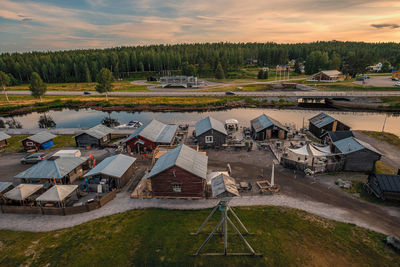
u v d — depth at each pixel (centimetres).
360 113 7944
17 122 7675
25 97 11444
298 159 3844
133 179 3512
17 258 2062
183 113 8469
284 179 3397
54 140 5325
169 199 2975
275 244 2141
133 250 2106
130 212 2714
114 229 2406
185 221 2506
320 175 3500
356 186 3169
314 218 2520
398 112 7919
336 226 2381
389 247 2078
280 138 5022
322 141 4869
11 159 4334
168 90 12531
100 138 4784
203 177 2877
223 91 11744
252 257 2000
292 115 7762
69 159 3534
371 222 2448
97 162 4119
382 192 2808
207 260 1977
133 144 4453
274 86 13025
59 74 19062
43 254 2097
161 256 2030
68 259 2030
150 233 2323
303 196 2964
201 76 18612
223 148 4603
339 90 11081
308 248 2086
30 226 2517
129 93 11688
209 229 2359
